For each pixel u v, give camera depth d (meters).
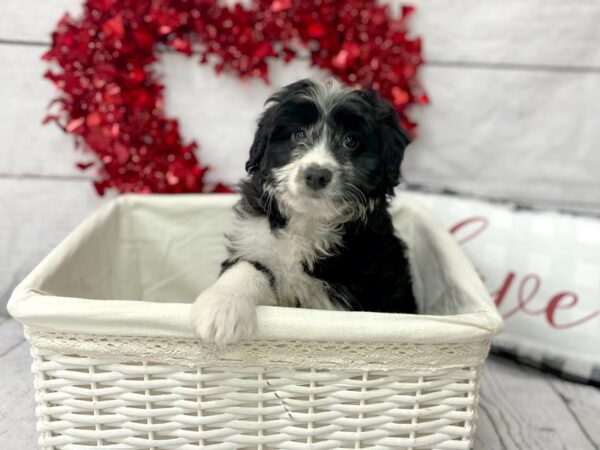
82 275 0.46
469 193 0.62
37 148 0.64
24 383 0.51
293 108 0.43
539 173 0.64
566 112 0.62
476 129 0.64
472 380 0.34
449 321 0.32
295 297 0.44
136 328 0.32
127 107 0.62
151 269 0.59
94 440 0.36
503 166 0.65
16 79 0.61
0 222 0.65
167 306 0.32
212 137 0.64
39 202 0.65
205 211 0.59
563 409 0.49
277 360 0.33
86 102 0.61
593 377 0.52
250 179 0.47
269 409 0.34
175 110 0.63
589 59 0.61
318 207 0.41
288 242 0.43
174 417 0.35
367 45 0.60
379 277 0.43
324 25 0.59
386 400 0.34
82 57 0.59
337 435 0.35
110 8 0.58
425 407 0.35
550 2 0.59
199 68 0.62
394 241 0.47
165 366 0.34
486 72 0.62
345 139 0.42
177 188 0.64
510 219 0.57
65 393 0.34
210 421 0.35
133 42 0.60
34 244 0.67
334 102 0.42
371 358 0.33
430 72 0.62
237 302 0.34
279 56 0.61
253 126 0.64
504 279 0.56
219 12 0.59
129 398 0.34
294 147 0.42
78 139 0.63
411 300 0.48
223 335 0.32
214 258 0.59
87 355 0.33
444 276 0.45
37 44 0.60
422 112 0.63
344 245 0.43
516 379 0.54
